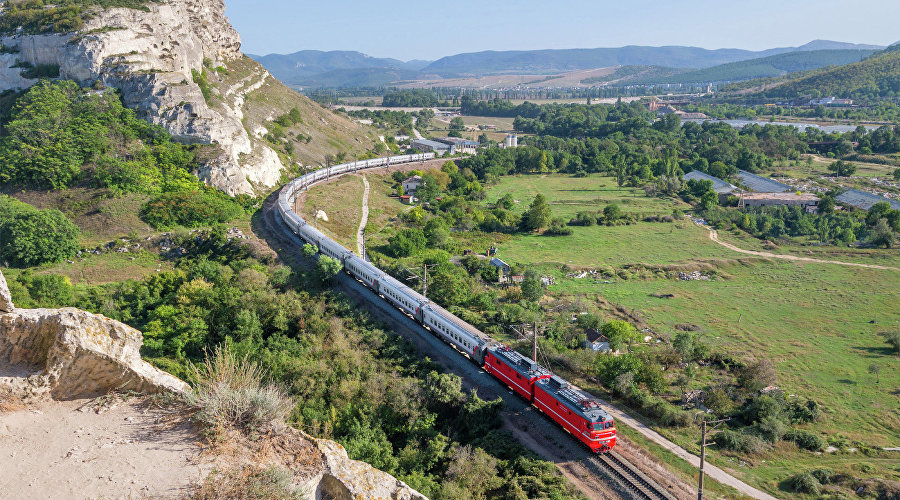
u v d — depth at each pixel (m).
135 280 75.75
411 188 145.25
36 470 14.79
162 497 14.41
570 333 63.28
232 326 56.75
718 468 39.53
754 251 104.19
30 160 96.12
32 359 18.38
